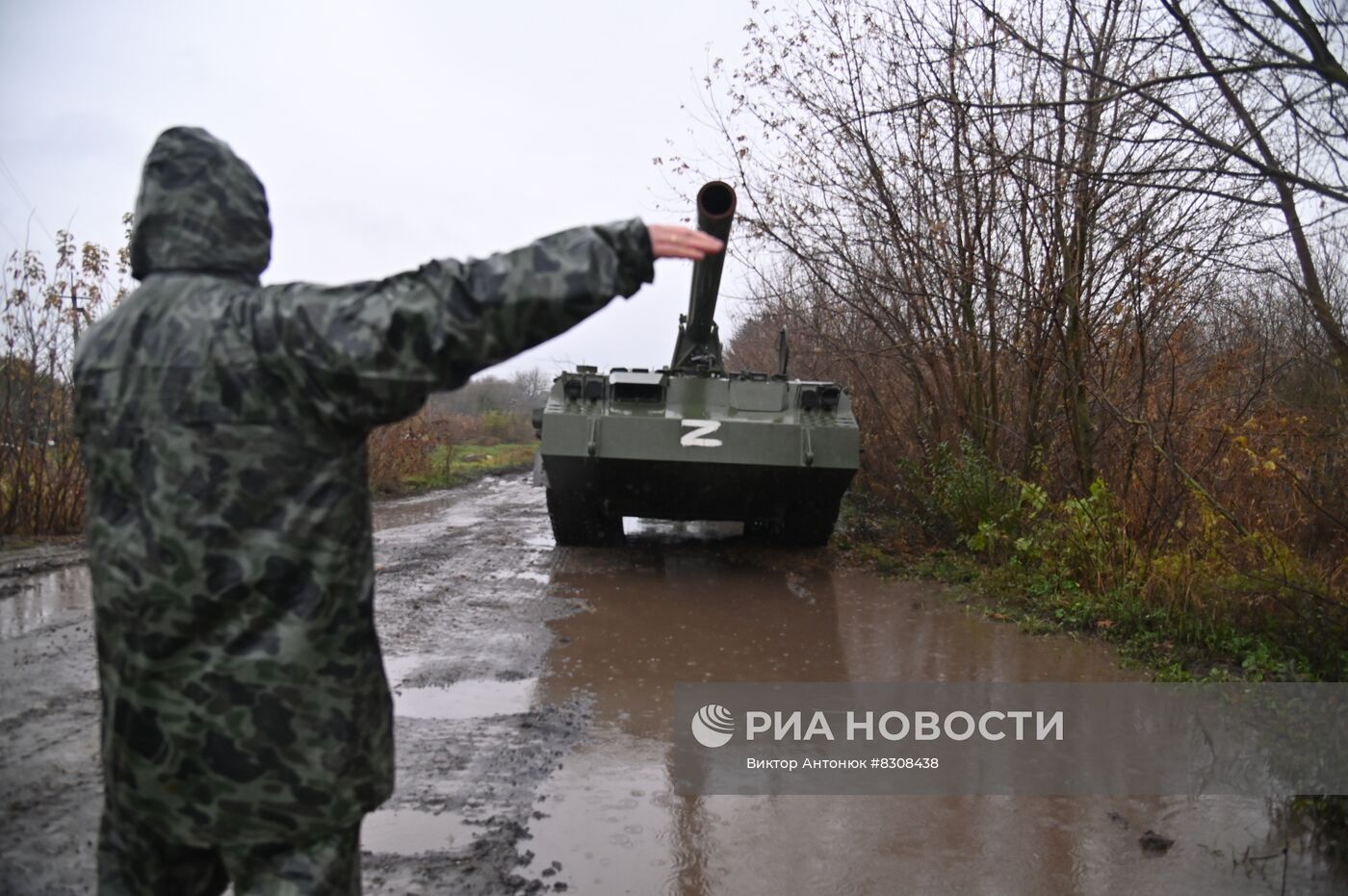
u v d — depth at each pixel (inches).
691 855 140.4
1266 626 245.4
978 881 136.0
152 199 74.2
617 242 71.7
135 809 71.8
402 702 204.7
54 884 120.4
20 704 187.9
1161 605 273.4
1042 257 381.7
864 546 430.9
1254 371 323.0
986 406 438.6
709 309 385.4
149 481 68.9
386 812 149.3
